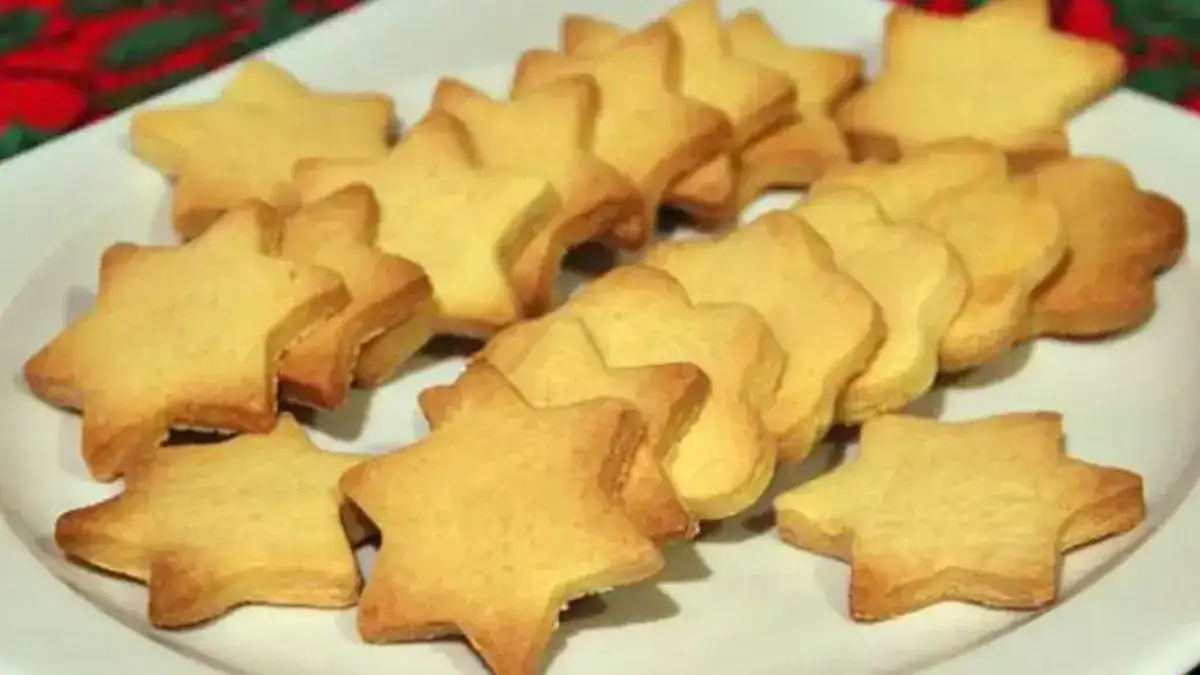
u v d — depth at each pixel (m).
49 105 0.70
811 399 0.58
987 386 0.61
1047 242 0.61
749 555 0.58
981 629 0.56
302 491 0.57
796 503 0.57
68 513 0.57
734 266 0.60
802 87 0.67
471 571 0.55
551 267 0.62
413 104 0.69
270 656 0.56
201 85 0.68
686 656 0.56
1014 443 0.58
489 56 0.70
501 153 0.64
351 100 0.67
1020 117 0.66
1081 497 0.56
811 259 0.60
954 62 0.67
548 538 0.55
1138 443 0.60
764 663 0.56
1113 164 0.64
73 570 0.57
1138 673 0.53
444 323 0.61
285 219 0.62
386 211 0.63
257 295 0.60
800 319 0.59
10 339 0.62
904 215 0.62
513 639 0.54
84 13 0.74
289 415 0.59
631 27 0.71
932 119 0.66
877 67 0.70
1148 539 0.56
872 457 0.58
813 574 0.57
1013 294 0.60
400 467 0.56
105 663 0.54
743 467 0.56
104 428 0.59
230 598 0.56
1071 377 0.61
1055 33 0.68
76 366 0.60
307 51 0.70
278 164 0.65
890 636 0.56
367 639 0.55
